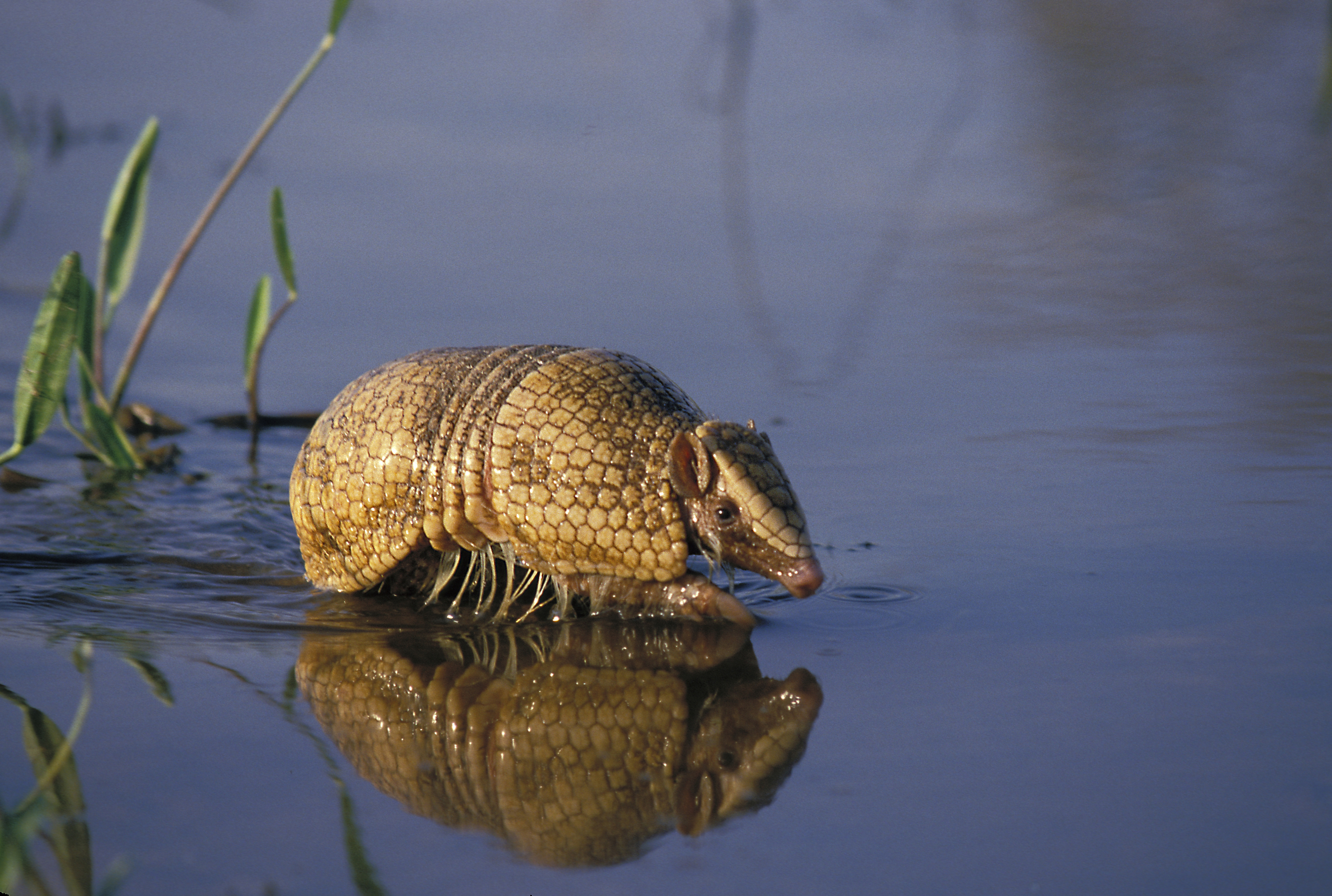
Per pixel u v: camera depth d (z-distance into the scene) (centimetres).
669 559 1488
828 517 1773
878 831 1016
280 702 1255
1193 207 3409
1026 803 1048
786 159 3747
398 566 1597
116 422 2131
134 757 1125
